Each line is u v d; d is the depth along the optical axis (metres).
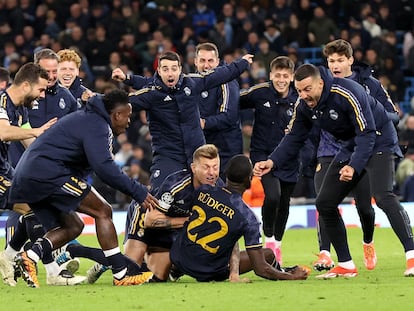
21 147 23.52
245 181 19.59
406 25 56.16
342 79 20.08
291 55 48.94
